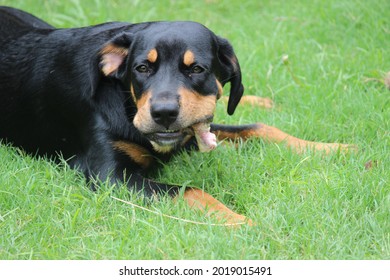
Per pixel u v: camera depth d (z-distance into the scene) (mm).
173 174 7984
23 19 9352
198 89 7191
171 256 6367
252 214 6980
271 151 8250
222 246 6387
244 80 10383
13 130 8492
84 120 7859
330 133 8922
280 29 11992
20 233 6754
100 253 6457
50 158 8328
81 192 7543
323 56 10859
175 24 7441
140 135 7641
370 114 9109
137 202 7277
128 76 7457
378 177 7445
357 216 7012
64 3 12703
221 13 13047
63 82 8031
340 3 12211
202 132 7281
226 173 7875
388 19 11680
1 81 8500
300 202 7191
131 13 12555
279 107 9789
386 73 10109
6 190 7375
